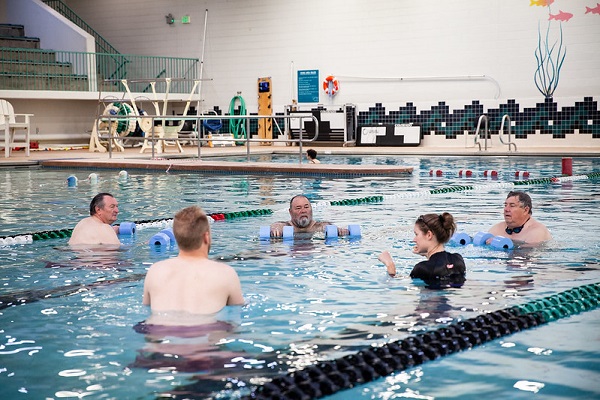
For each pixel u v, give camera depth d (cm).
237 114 2122
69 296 395
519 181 1004
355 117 1980
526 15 1750
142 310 358
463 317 347
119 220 696
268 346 301
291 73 2053
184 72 2178
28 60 1914
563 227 612
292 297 387
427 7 1866
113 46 2281
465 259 488
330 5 1988
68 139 2005
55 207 792
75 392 256
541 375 270
